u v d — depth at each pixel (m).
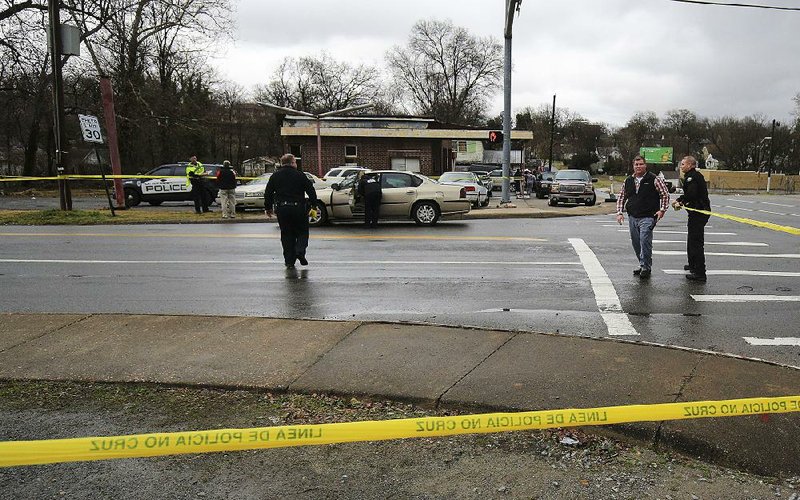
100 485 3.20
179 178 23.94
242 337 5.63
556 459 3.46
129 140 37.78
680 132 101.12
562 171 26.94
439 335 5.61
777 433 3.57
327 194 15.95
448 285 8.38
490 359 4.91
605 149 108.69
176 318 6.30
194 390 4.46
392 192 16.20
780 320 6.57
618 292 7.93
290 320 6.21
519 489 3.15
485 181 27.88
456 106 80.81
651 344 5.30
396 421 2.73
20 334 5.78
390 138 40.28
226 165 17.41
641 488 3.16
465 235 13.92
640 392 4.16
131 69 35.12
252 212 19.95
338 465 3.40
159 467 3.38
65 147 18.81
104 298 7.62
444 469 3.35
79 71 34.16
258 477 3.28
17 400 4.31
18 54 29.77
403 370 4.69
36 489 3.16
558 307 7.13
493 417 2.82
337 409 4.11
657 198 8.80
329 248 11.82
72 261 10.36
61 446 2.44
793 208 27.91
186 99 38.81
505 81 20.72
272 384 4.47
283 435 2.63
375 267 9.77
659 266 9.86
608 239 13.20
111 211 18.25
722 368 4.64
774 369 4.62
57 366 4.92
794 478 3.23
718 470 3.34
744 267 9.82
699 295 7.77
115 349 5.32
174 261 10.37
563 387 4.27
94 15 31.73
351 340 5.49
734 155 80.06
